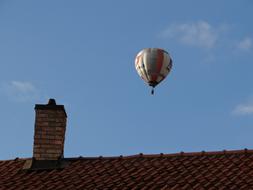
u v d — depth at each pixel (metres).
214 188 37.72
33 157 42.81
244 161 40.38
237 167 39.84
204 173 39.69
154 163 41.66
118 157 42.78
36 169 42.19
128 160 42.34
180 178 39.47
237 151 41.38
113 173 41.03
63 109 43.69
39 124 43.44
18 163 43.31
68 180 40.78
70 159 43.00
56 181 40.81
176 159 41.78
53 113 43.62
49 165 42.44
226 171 39.53
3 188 40.22
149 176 40.16
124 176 40.50
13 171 42.38
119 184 39.56
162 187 38.66
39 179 41.19
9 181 41.16
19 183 40.88
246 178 38.41
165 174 40.16
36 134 43.28
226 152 41.56
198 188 37.97
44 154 42.84
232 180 38.38
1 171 42.53
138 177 40.19
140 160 42.19
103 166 42.00
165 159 41.91
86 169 41.84
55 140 43.19
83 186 39.81
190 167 40.62
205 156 41.66
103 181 40.19
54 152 42.88
